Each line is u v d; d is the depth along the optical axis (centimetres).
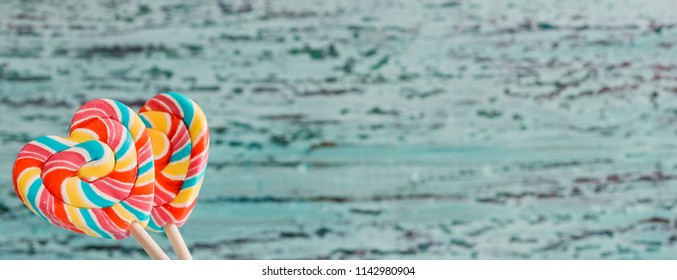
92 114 104
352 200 215
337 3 214
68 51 212
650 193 217
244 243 215
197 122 112
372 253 215
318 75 214
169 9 213
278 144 214
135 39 213
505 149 216
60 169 99
